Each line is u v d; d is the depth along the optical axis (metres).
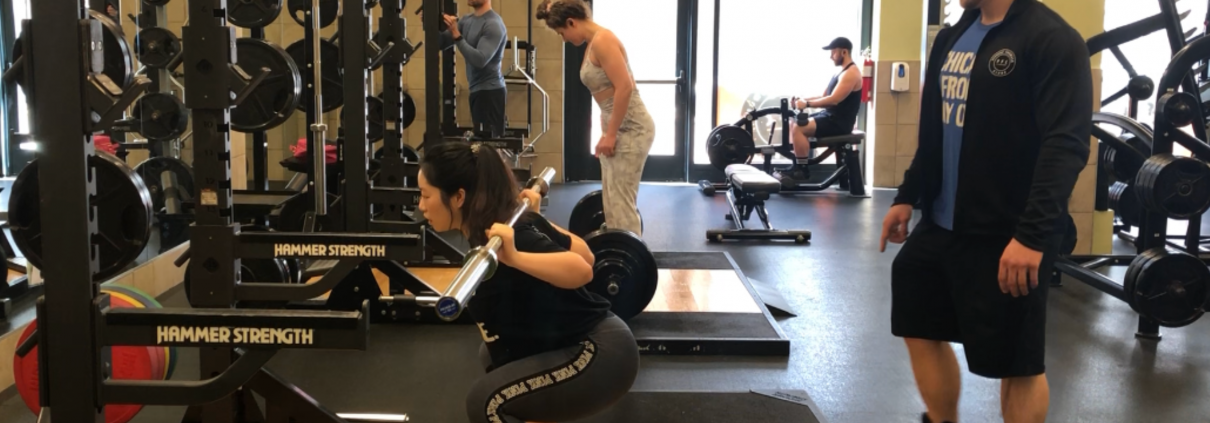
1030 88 2.12
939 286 2.39
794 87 8.90
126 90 1.81
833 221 6.81
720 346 3.49
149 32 3.99
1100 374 3.31
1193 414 2.93
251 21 3.85
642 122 3.87
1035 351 2.17
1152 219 3.70
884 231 2.56
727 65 8.83
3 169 4.27
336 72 4.48
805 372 3.31
